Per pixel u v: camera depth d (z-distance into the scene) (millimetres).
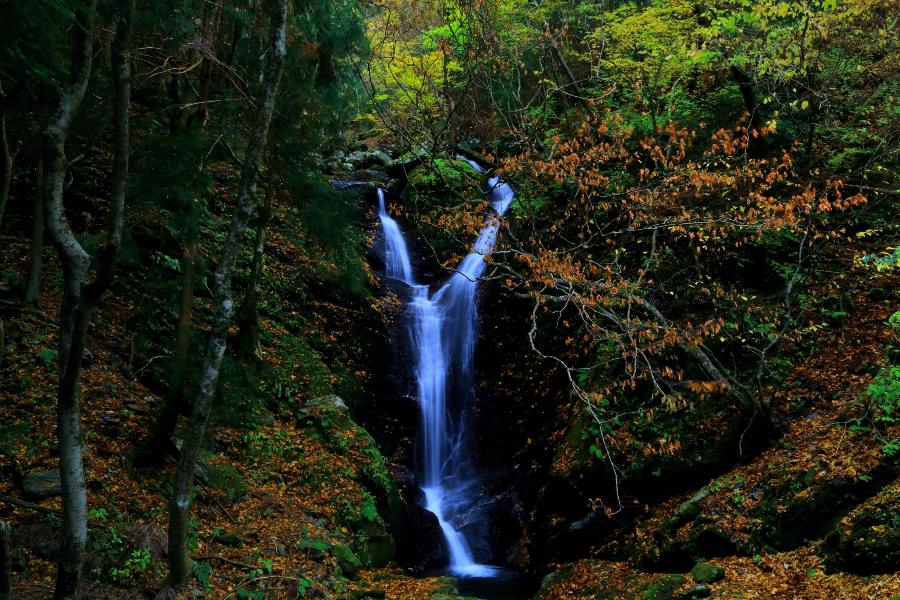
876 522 7367
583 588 9281
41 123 7078
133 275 11688
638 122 14125
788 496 8711
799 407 10055
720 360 11320
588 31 16453
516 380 14789
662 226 10141
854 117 13594
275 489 10289
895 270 11266
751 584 7859
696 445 10383
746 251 12211
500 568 11820
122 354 10445
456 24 14391
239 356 12070
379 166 22641
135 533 7289
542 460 12516
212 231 14445
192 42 8984
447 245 18953
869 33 12516
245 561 8094
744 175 10156
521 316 15625
